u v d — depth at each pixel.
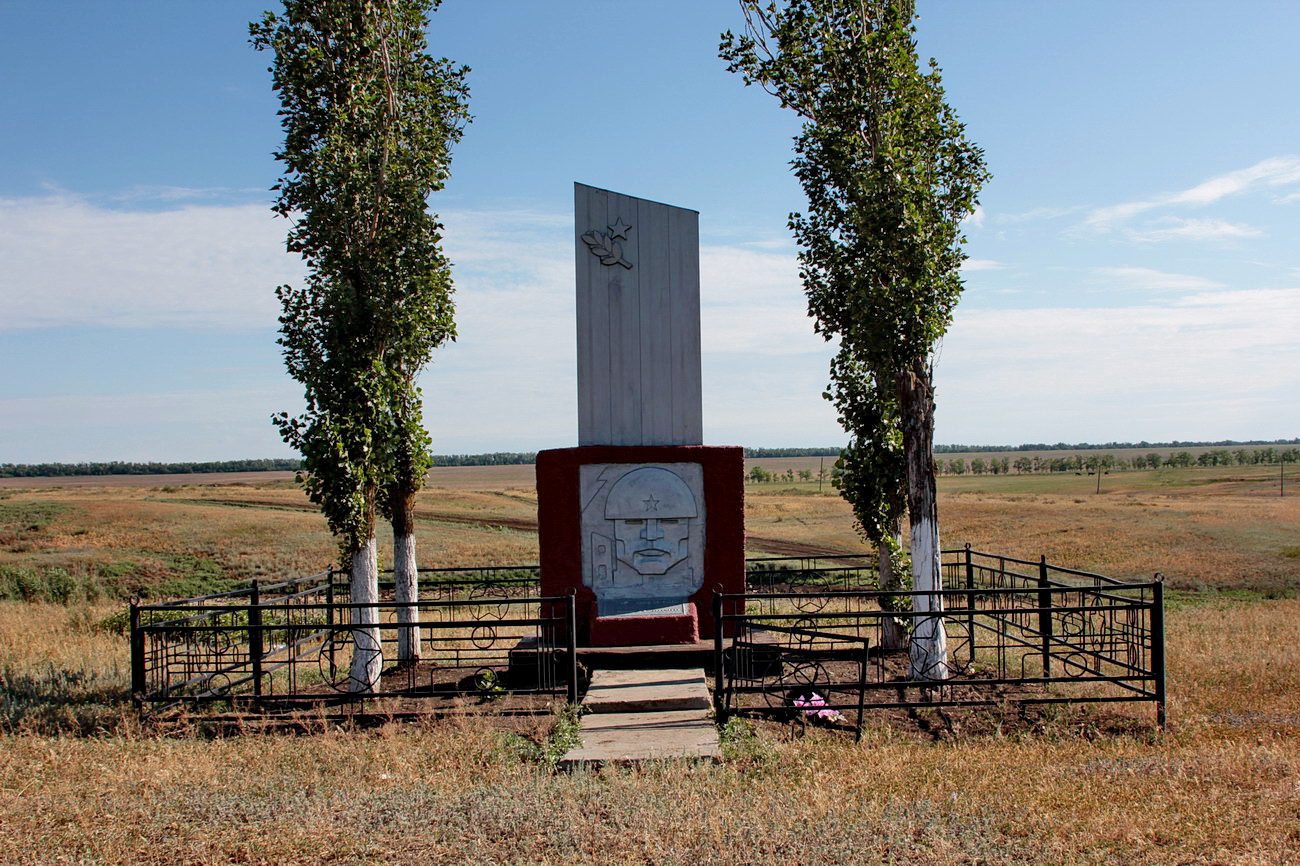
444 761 7.44
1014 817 6.18
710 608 11.17
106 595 25.28
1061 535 37.47
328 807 6.37
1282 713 9.04
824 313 12.14
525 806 6.26
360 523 10.31
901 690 9.89
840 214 11.41
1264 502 55.91
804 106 11.48
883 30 10.58
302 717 9.02
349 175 10.22
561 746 7.68
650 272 11.91
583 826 5.96
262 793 6.70
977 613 8.59
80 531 40.59
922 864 5.43
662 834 5.83
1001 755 7.61
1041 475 125.69
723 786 6.74
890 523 12.55
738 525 11.33
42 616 17.25
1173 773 7.00
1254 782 6.78
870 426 12.52
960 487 92.75
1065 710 9.13
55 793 6.70
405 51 11.35
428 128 11.30
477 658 11.70
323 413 10.09
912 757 7.57
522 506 66.06
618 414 11.70
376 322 10.55
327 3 10.56
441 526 47.62
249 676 10.90
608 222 11.84
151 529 41.19
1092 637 10.33
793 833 5.81
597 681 9.47
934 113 11.00
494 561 31.19
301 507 57.12
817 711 8.80
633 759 7.34
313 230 10.43
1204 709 9.23
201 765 7.36
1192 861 5.46
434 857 5.62
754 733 8.20
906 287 10.39
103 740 8.19
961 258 11.12
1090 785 6.76
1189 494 68.62
